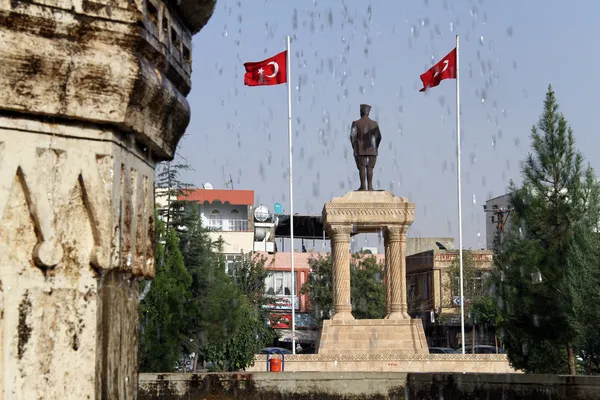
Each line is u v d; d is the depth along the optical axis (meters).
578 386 9.00
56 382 3.64
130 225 4.08
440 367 27.47
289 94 32.84
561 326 21.31
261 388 10.98
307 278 54.41
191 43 4.79
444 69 31.95
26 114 3.66
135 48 3.89
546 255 21.17
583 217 21.03
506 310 22.06
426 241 65.94
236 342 30.00
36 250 3.63
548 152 21.34
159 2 4.17
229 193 58.97
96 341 3.76
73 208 3.76
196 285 26.97
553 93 21.75
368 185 29.00
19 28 3.61
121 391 3.99
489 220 60.03
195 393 10.80
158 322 21.92
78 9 3.72
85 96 3.75
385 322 28.00
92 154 3.81
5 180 3.60
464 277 50.44
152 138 4.21
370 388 11.09
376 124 29.34
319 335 31.89
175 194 32.09
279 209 63.03
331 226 28.19
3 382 3.53
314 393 11.06
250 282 45.94
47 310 3.66
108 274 3.88
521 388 9.65
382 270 49.16
